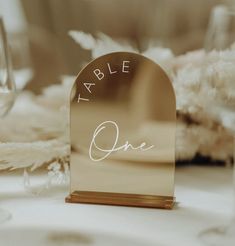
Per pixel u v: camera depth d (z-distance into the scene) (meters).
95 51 0.75
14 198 0.63
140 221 0.56
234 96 0.57
